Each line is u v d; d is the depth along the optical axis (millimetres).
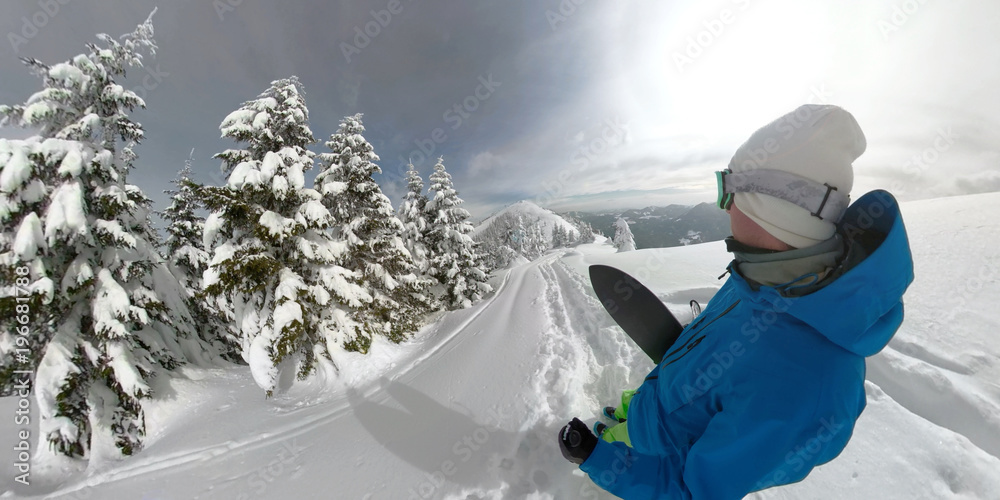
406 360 8609
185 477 5148
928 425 2268
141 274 8898
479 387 4910
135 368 8266
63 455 7379
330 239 9758
